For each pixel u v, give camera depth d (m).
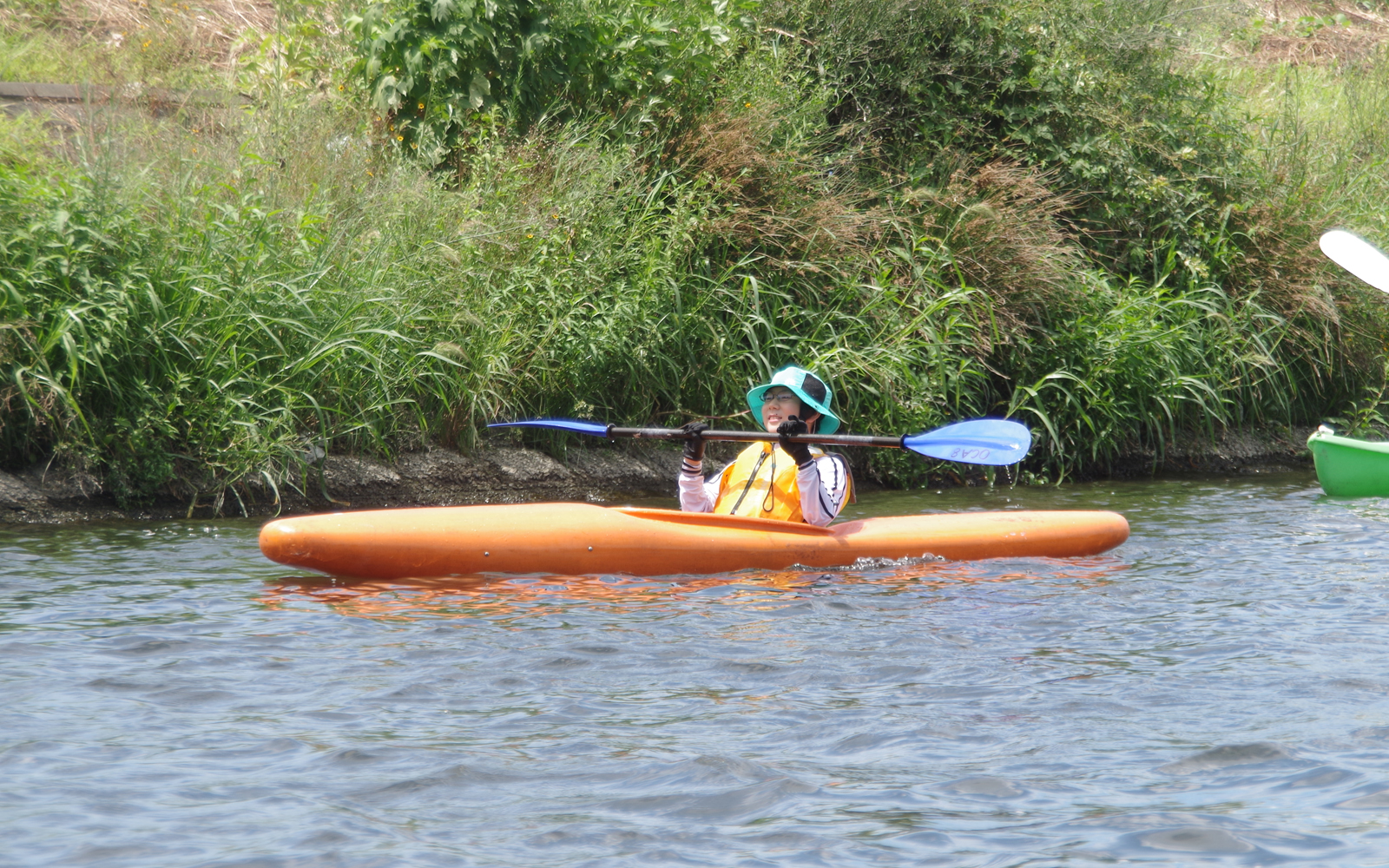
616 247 32.59
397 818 9.59
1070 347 37.06
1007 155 40.78
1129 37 44.34
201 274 26.81
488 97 34.56
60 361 25.16
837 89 41.09
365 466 28.09
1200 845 9.10
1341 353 42.38
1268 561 21.27
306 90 35.28
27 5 41.09
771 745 11.27
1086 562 21.09
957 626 15.96
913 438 20.98
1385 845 9.06
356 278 29.06
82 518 24.55
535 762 10.79
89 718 11.84
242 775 10.42
